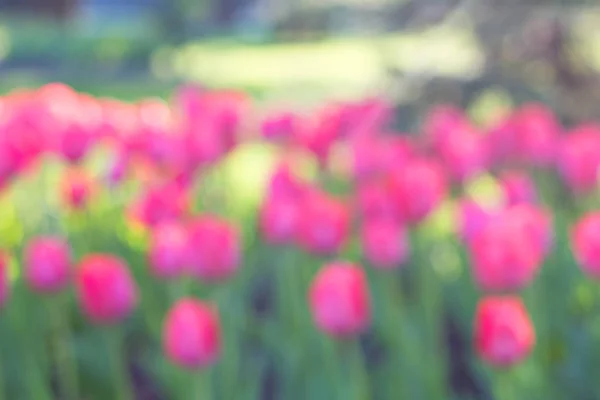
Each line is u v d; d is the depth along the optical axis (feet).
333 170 16.42
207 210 16.10
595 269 10.94
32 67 70.54
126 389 12.38
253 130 15.85
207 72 74.49
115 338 11.68
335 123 15.57
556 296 13.43
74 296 13.28
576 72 31.40
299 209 11.35
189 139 13.60
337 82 64.75
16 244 14.93
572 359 12.07
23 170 12.98
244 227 15.89
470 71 30.53
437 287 13.48
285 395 11.82
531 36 31.58
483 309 9.31
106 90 62.18
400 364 11.62
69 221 14.76
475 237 10.85
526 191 13.20
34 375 11.48
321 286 9.53
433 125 17.48
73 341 12.61
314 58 84.58
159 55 72.54
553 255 13.84
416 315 13.10
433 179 11.82
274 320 14.38
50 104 14.47
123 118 14.55
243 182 22.50
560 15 31.37
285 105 17.52
